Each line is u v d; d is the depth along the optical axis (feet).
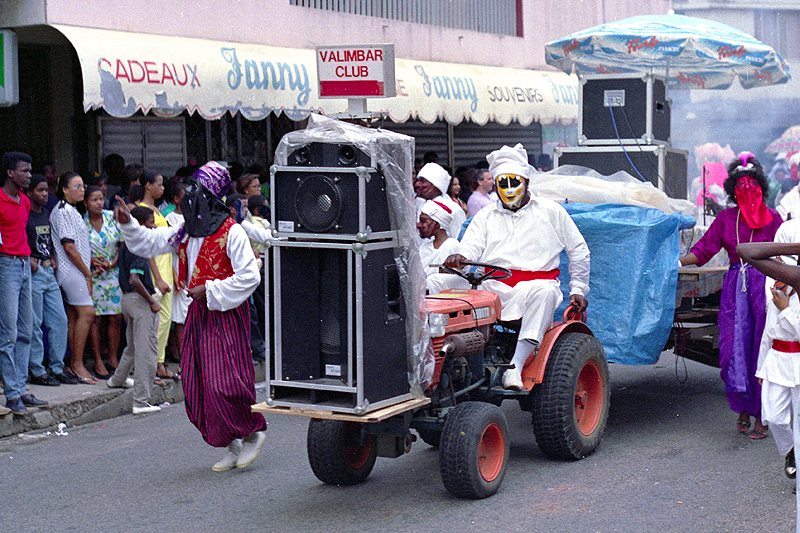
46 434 23.48
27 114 35.65
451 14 49.14
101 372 27.48
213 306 18.20
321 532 16.46
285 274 16.58
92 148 34.83
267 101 34.32
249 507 17.88
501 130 55.42
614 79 29.60
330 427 18.51
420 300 16.92
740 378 21.33
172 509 17.84
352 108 18.70
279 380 16.69
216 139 39.27
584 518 16.79
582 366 20.01
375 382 16.28
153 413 25.77
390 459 20.98
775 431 18.03
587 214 22.00
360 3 43.37
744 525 16.33
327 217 15.93
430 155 41.73
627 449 21.13
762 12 87.51
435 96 42.29
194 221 18.31
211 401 18.69
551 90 51.78
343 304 16.30
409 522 16.79
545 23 56.39
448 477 17.48
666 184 29.12
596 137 29.99
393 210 16.47
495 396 19.67
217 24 35.58
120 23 31.81
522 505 17.52
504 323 20.18
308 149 16.26
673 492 18.12
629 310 21.49
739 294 21.67
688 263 22.54
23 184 23.11
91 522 17.24
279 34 38.40
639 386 27.86
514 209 20.26
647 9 68.49
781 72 33.60
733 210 22.25
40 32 31.12
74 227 26.37
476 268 20.43
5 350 23.12
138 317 24.98
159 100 30.14
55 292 26.25
